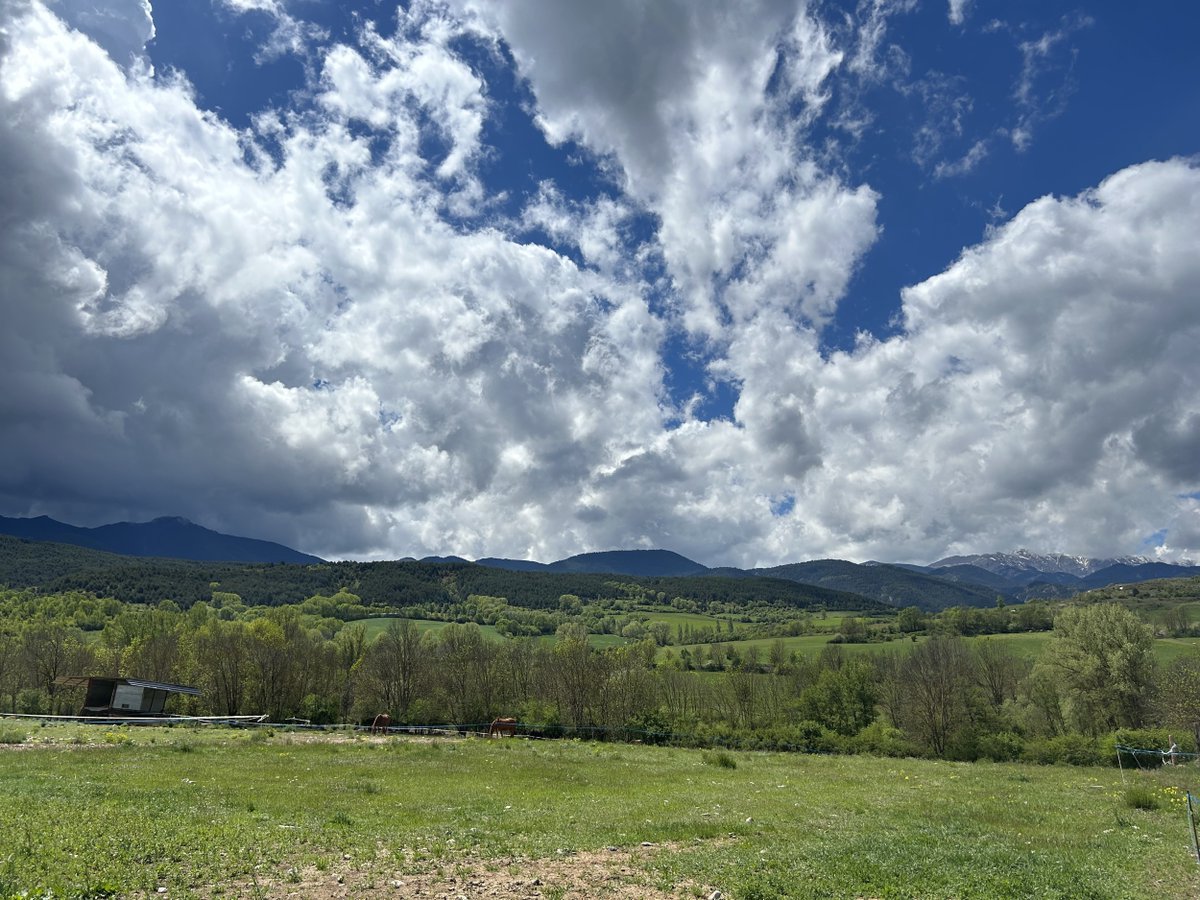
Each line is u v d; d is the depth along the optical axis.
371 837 18.06
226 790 25.53
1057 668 75.81
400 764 38.75
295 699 91.88
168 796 23.00
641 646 136.88
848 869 15.96
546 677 95.25
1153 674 71.31
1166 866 17.45
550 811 24.11
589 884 14.62
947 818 24.50
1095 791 34.59
